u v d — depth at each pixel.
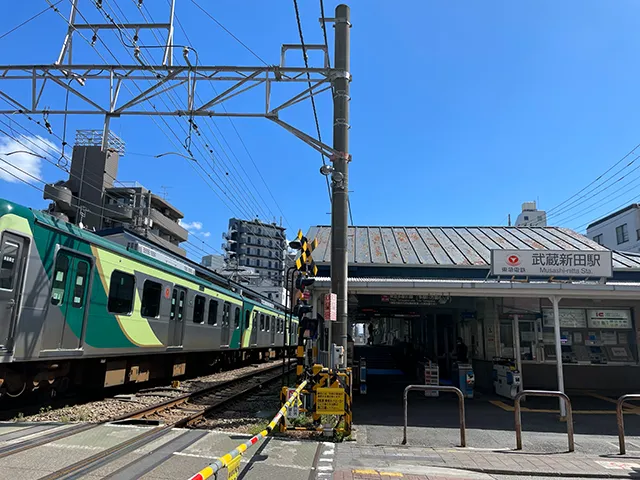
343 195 8.84
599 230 38.69
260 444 6.38
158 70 9.02
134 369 12.24
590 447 7.20
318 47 9.38
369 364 22.92
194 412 9.14
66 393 11.20
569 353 13.36
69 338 9.04
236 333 19.95
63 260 8.90
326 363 9.48
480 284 10.13
